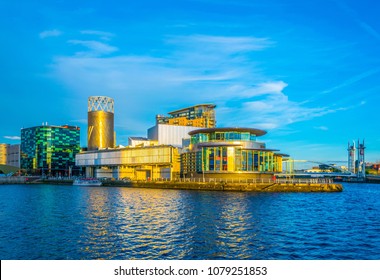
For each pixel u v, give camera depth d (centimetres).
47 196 10656
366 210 7281
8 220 5638
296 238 4359
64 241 4150
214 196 10138
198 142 14862
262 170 14138
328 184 12588
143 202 8338
